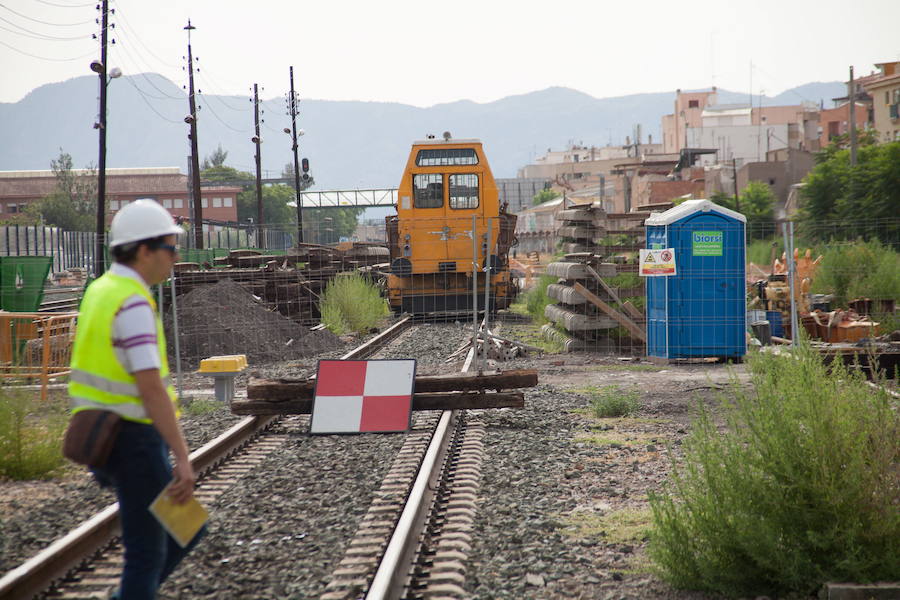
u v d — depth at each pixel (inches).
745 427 837.2
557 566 772.6
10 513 983.0
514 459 1194.6
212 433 1395.2
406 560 762.2
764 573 712.4
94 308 542.0
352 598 687.7
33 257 2465.6
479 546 821.9
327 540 839.1
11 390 1294.3
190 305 2684.5
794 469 726.5
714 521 733.9
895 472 717.3
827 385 771.4
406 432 1375.5
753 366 1043.3
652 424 1454.2
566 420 1501.0
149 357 531.5
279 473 1132.5
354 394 1424.7
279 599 693.9
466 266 3683.6
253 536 864.9
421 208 3708.2
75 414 541.0
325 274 3759.8
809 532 692.1
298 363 2409.0
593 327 2456.9
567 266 2507.4
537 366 2256.4
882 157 6245.1
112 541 834.8
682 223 2220.7
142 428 546.6
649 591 725.3
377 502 967.6
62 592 713.6
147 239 555.8
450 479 1075.9
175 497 543.2
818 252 3713.1
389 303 3939.5
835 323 2289.6
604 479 1097.4
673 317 2233.0
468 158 3722.9
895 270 3046.3
